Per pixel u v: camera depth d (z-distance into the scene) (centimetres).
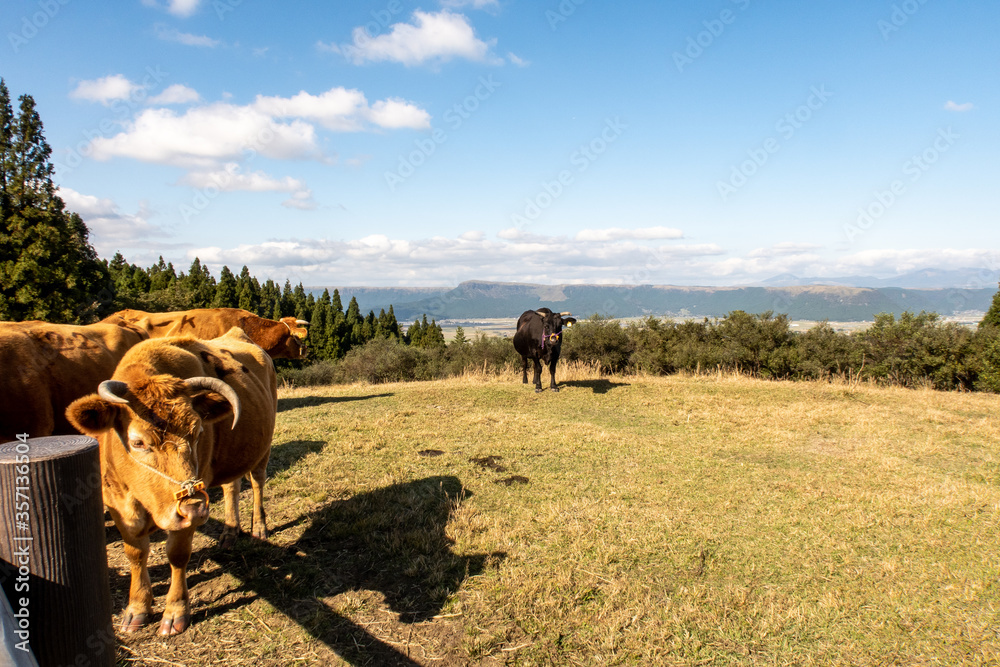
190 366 383
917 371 1472
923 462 741
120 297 2166
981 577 437
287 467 696
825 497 604
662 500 598
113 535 499
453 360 1995
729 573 450
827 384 1425
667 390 1305
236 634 361
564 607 398
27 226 1591
